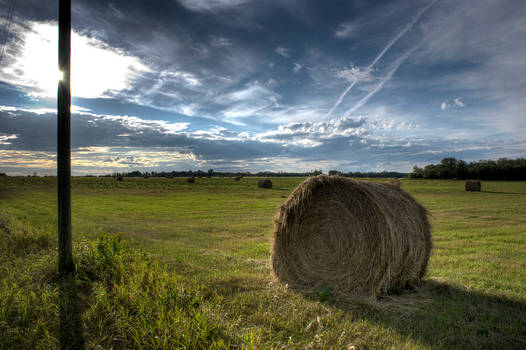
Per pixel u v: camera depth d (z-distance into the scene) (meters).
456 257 8.33
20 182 58.28
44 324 3.98
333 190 6.38
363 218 5.88
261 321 4.33
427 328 4.22
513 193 39.03
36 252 7.85
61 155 6.26
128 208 22.97
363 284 5.75
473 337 3.95
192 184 57.84
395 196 6.10
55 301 4.75
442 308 4.86
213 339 3.44
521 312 4.69
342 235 6.14
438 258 8.21
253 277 6.46
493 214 18.98
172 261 7.60
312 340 3.80
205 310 4.21
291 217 6.66
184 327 3.69
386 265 5.51
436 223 15.09
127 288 5.03
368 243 5.75
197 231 13.10
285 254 6.67
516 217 17.50
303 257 6.54
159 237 11.63
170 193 39.69
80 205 24.70
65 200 6.25
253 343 3.44
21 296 4.66
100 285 5.07
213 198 32.69
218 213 20.31
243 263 7.68
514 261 7.87
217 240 11.15
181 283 5.42
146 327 3.81
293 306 4.86
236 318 4.36
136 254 6.95
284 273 6.60
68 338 3.80
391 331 4.12
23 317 4.13
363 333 4.07
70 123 6.44
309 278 6.41
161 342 3.52
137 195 36.38
